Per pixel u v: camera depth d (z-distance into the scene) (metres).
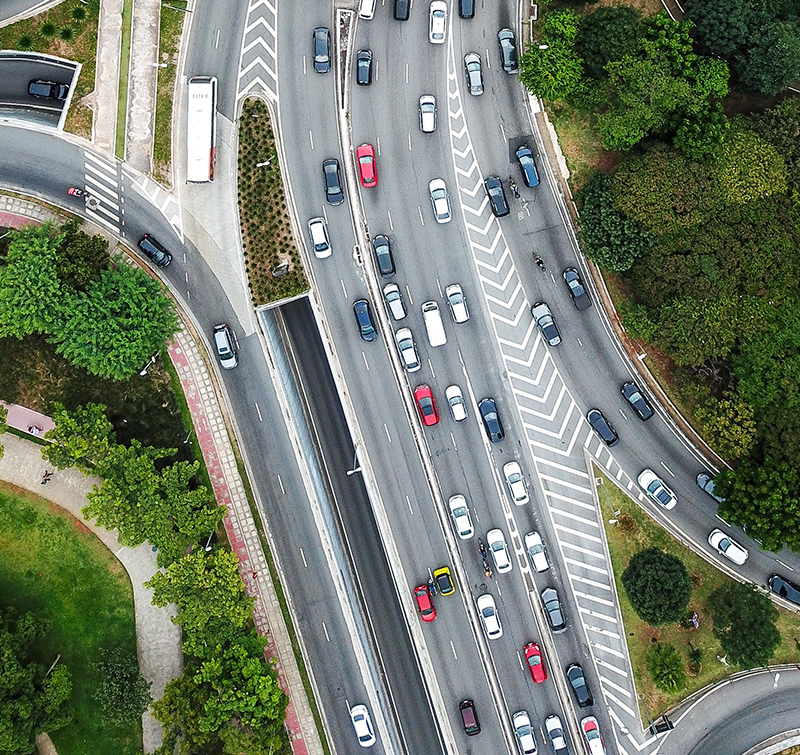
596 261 71.12
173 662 72.88
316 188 73.81
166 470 69.00
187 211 74.00
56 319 68.31
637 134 68.31
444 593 73.81
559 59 68.44
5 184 73.81
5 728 64.62
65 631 72.44
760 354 68.00
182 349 74.06
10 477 72.94
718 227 68.56
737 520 68.56
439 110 73.69
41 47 73.56
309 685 74.00
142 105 73.56
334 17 73.31
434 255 74.31
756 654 68.94
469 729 73.50
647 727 74.06
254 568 74.12
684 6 71.88
